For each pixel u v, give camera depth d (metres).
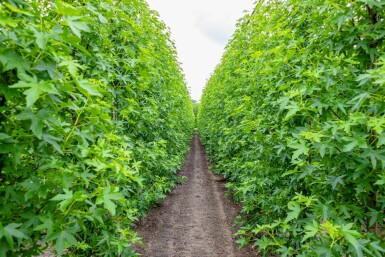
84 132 1.89
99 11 2.87
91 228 2.68
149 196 5.27
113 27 3.58
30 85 1.24
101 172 2.31
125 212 3.59
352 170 2.01
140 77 3.95
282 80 3.40
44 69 1.41
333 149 1.96
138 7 3.86
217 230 6.05
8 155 1.48
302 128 2.30
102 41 3.00
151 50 5.08
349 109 2.20
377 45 2.07
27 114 1.38
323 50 2.32
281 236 3.31
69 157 2.18
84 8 2.22
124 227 3.24
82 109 1.83
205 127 17.34
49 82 1.40
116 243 2.66
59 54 1.49
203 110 20.52
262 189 4.15
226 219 6.70
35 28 1.42
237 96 7.51
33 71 1.45
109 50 3.35
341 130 2.05
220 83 10.81
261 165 3.91
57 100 1.52
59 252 1.41
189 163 14.80
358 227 1.93
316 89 2.26
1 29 1.33
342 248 1.81
